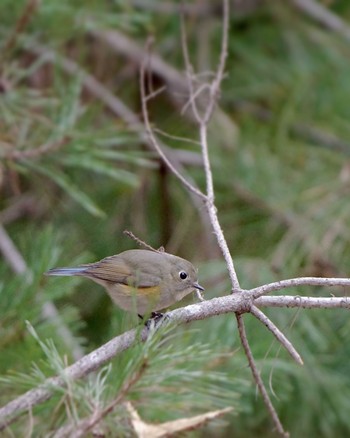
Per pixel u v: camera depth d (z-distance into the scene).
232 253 11.27
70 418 5.32
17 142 9.74
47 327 7.52
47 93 11.70
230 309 6.07
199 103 13.05
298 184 11.88
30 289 7.44
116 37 13.48
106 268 7.76
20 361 7.11
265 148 12.65
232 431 11.48
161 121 13.59
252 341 9.62
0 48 11.01
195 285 8.01
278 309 10.06
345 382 10.70
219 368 9.01
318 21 14.41
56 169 10.39
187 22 13.91
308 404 10.84
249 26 14.36
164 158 7.15
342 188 11.68
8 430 5.48
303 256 10.62
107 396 5.55
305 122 13.62
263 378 9.66
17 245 12.19
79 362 5.66
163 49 14.09
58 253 8.01
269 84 13.91
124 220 12.52
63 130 9.80
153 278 7.71
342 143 13.49
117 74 13.68
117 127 10.30
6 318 7.29
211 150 12.61
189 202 12.05
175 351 5.79
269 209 11.50
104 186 12.73
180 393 5.59
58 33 11.63
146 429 5.54
